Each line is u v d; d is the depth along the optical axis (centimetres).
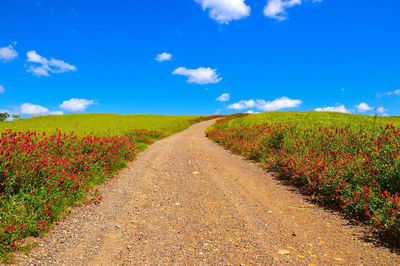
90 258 372
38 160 590
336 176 630
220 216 537
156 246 408
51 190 545
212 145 1823
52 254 381
